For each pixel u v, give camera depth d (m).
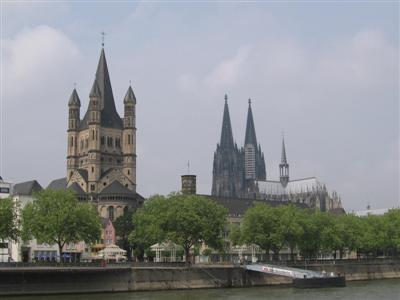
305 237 189.88
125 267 134.25
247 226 183.88
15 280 119.25
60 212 143.12
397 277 199.62
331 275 152.12
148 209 172.50
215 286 147.00
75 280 125.94
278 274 151.75
